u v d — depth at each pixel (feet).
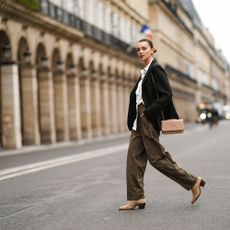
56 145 122.93
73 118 148.15
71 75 146.92
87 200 34.78
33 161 72.08
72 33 138.62
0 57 107.96
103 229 25.81
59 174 52.13
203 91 496.23
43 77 127.34
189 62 415.44
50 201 35.06
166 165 29.76
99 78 174.09
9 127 108.78
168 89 29.43
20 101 117.91
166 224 26.40
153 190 37.83
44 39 123.95
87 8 159.43
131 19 222.28
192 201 31.09
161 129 29.55
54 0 131.44
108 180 45.37
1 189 42.19
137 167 30.22
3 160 77.46
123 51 197.06
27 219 29.19
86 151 91.66
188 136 146.10
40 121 128.88
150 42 30.30
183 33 386.52
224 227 25.50
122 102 200.34
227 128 218.38
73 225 27.04
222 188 38.19
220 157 65.98
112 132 188.85
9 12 103.55
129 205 30.45
